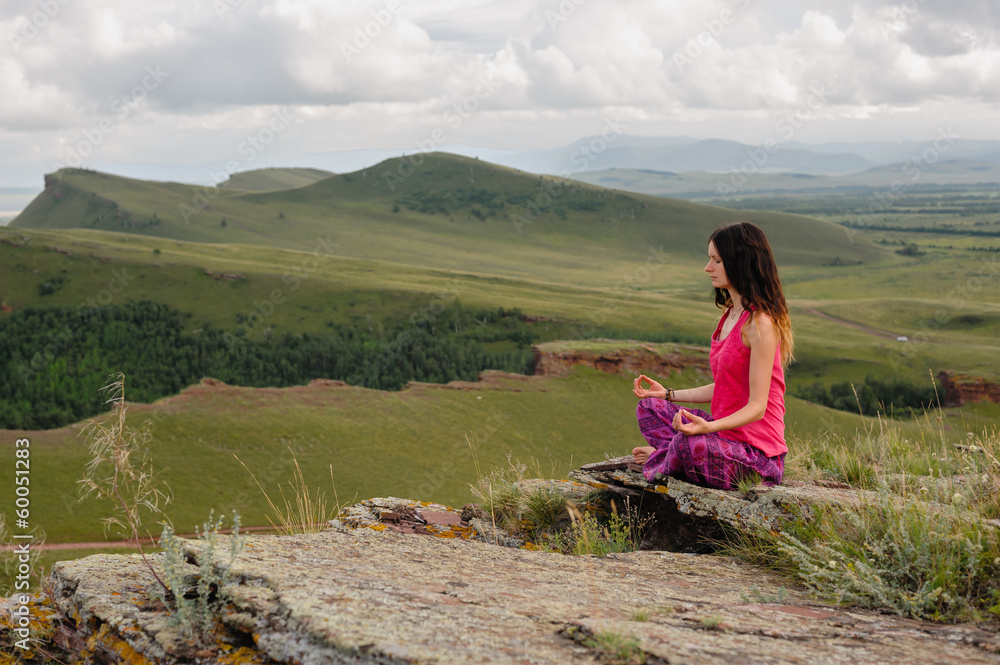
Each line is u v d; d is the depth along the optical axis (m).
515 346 162.00
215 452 77.88
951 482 4.07
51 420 133.25
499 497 4.70
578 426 97.31
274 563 2.38
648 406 4.70
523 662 1.61
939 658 1.84
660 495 4.32
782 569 3.22
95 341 154.88
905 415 88.56
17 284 170.75
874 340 160.88
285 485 74.31
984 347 148.62
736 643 1.87
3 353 148.00
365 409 92.69
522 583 2.56
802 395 123.56
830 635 2.07
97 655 2.16
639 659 1.67
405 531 4.15
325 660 1.67
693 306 198.38
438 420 93.12
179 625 2.07
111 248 188.50
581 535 4.09
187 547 2.33
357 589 2.12
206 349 155.12
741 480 3.96
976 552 2.57
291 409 89.62
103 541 55.50
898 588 2.63
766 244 3.91
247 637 1.99
